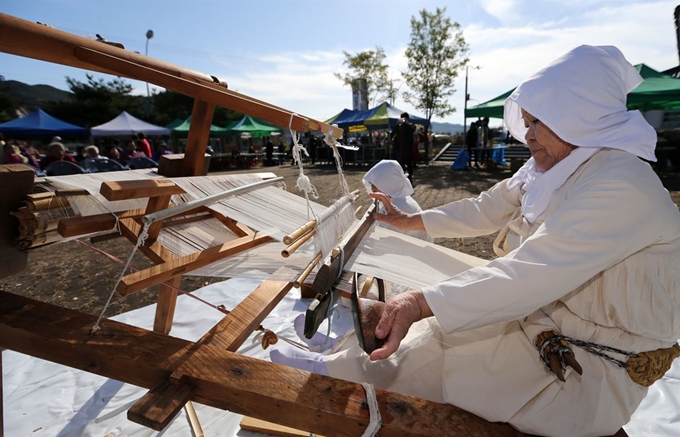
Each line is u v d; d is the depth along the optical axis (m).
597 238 0.93
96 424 1.79
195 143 1.70
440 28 20.66
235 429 1.78
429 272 1.40
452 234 1.78
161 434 1.74
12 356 2.32
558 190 1.13
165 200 1.47
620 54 1.09
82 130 16.44
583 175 1.07
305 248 1.64
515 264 0.98
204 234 1.81
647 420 1.81
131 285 1.10
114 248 5.24
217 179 1.52
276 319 2.72
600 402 1.00
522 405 1.01
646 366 1.03
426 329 1.31
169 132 18.94
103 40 1.44
